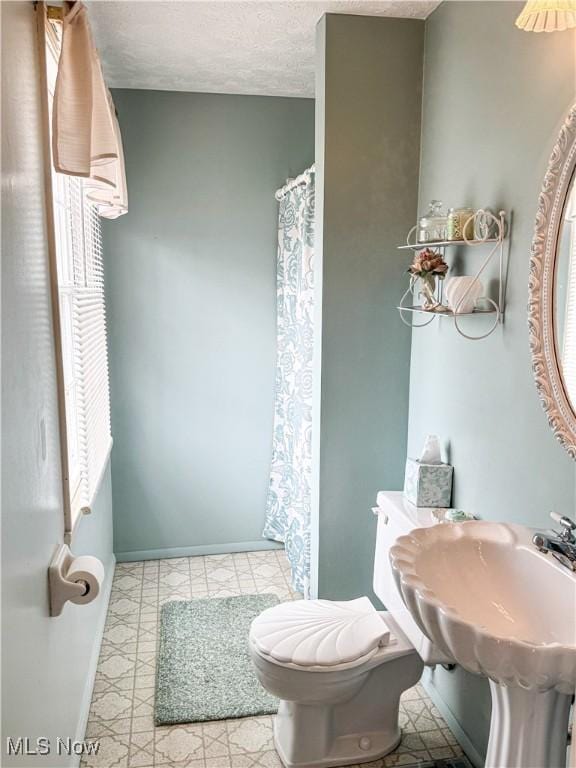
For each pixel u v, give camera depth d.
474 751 2.12
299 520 3.19
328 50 2.44
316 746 2.11
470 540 1.62
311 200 2.86
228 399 3.60
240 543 3.74
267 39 2.63
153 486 3.59
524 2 1.80
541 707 1.41
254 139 3.42
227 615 3.01
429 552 1.58
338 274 2.59
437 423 2.43
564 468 1.64
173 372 3.52
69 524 1.82
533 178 1.77
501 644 1.16
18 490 1.30
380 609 2.84
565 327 1.58
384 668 2.14
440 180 2.39
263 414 3.66
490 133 2.01
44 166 1.63
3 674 1.17
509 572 1.58
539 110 1.74
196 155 3.37
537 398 1.76
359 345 2.65
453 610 1.26
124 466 3.54
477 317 2.10
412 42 2.50
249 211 3.47
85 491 2.19
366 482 2.74
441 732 2.29
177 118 3.33
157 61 2.86
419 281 2.55
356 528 2.77
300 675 1.94
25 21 1.45
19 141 1.37
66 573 1.67
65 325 2.12
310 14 2.42
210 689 2.47
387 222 2.60
